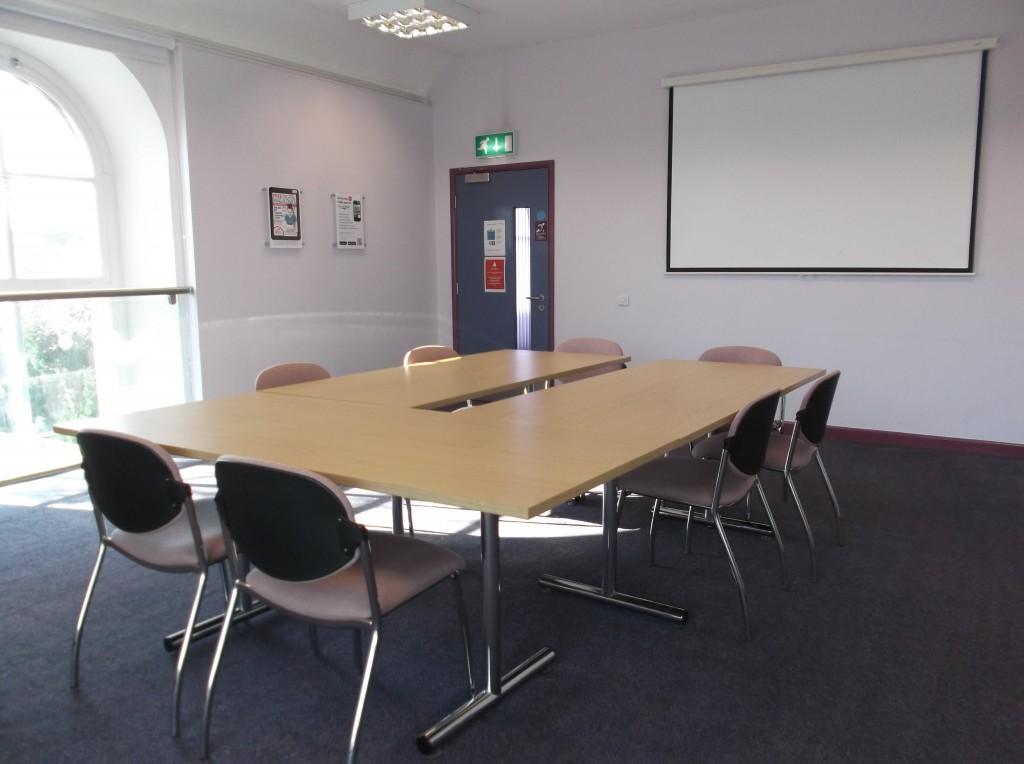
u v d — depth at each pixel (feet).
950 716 6.97
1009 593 9.54
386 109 20.47
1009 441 16.05
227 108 16.22
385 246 20.80
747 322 18.43
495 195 21.54
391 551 7.00
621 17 17.92
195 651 8.24
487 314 22.22
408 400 10.03
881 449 16.66
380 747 6.57
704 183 18.45
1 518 12.42
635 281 19.75
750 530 11.74
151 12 14.78
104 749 6.56
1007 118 15.28
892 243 16.60
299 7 16.74
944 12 15.58
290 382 11.59
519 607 9.31
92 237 15.94
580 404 9.64
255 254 17.16
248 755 6.48
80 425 8.58
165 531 7.55
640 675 7.72
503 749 6.53
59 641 8.45
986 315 15.94
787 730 6.78
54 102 15.10
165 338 15.97
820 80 16.87
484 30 18.88
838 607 9.21
